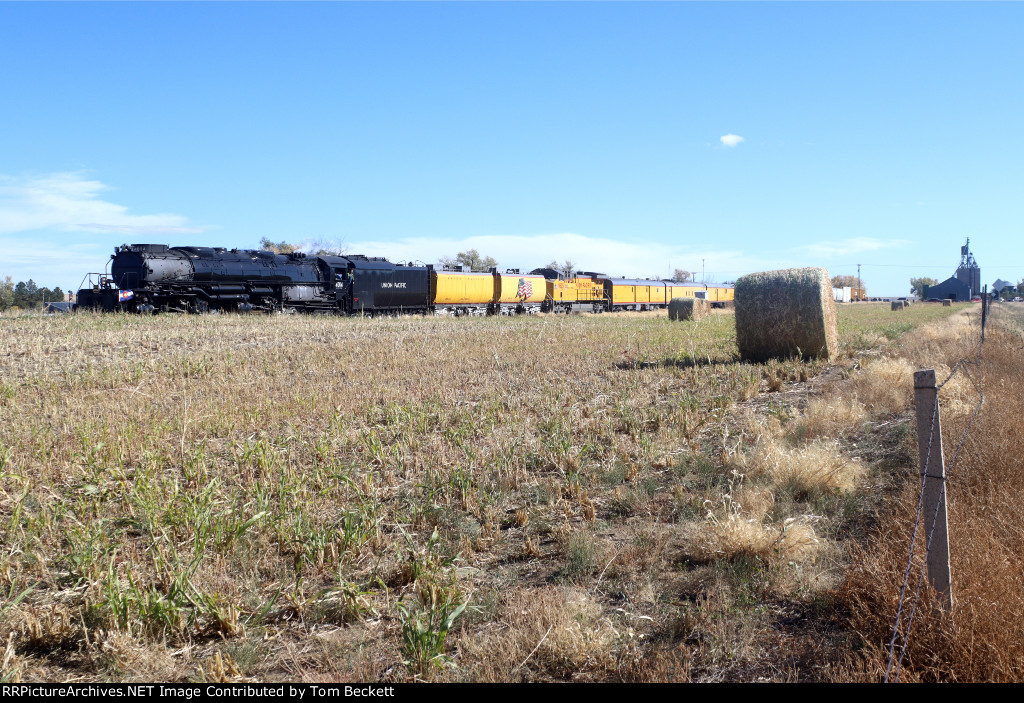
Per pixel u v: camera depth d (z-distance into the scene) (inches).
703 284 3538.4
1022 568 206.1
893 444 382.6
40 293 2822.3
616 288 2751.0
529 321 1674.5
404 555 276.2
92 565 251.6
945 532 186.5
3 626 219.5
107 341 924.0
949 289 5541.3
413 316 1684.3
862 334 1123.3
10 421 499.5
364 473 382.9
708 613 215.2
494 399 561.9
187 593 231.9
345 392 619.2
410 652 199.0
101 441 420.8
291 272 1498.5
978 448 306.5
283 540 282.7
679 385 641.6
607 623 209.2
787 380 649.6
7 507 332.8
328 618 233.1
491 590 245.8
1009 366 593.0
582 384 657.6
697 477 350.6
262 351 887.7
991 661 168.6
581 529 295.9
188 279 1295.5
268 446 412.5
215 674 189.6
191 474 368.5
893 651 174.9
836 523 280.2
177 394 618.2
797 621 211.5
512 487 358.9
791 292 734.5
